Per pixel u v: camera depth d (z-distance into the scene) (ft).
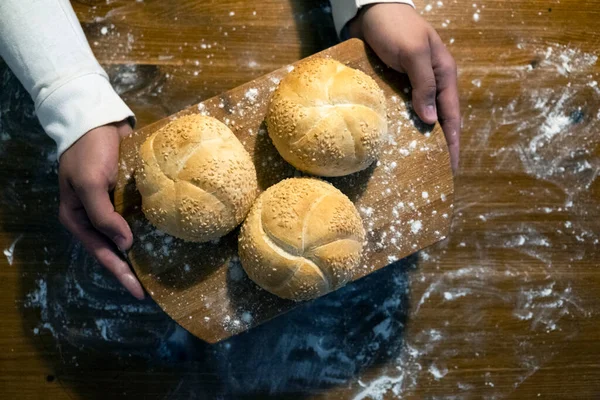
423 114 3.60
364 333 4.33
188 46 4.37
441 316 4.39
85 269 4.23
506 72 4.59
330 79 3.35
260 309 3.46
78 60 3.65
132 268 3.69
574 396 4.44
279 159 3.59
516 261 4.49
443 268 4.42
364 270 3.53
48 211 4.25
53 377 4.16
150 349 4.22
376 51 3.72
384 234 3.57
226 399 4.21
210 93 4.35
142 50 4.34
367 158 3.37
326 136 3.24
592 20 4.66
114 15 4.34
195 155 3.18
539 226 4.53
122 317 4.23
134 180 3.50
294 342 4.29
